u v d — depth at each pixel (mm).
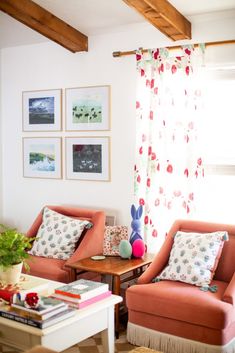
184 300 3252
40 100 5098
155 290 3420
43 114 5090
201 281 3480
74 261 4070
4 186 5465
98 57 4676
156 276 3758
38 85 5102
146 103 4344
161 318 3375
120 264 3889
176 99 4207
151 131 4277
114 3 4043
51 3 4148
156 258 3844
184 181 4195
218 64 4062
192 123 4109
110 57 4602
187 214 4145
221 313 3096
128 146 4555
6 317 2750
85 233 4371
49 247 4301
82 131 4832
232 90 4086
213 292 3385
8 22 4727
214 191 4223
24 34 4910
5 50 5316
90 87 4742
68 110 4910
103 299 3039
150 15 3723
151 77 4273
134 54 4445
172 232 3949
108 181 4699
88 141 4797
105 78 4652
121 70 4547
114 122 4621
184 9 3939
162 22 3830
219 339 3139
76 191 4941
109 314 3012
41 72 5066
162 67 4227
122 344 3607
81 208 4801
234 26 3971
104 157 4703
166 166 4246
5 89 5352
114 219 4648
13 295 2830
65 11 4277
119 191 4641
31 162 5227
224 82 4109
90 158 4801
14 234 3248
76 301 2891
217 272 3666
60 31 4426
